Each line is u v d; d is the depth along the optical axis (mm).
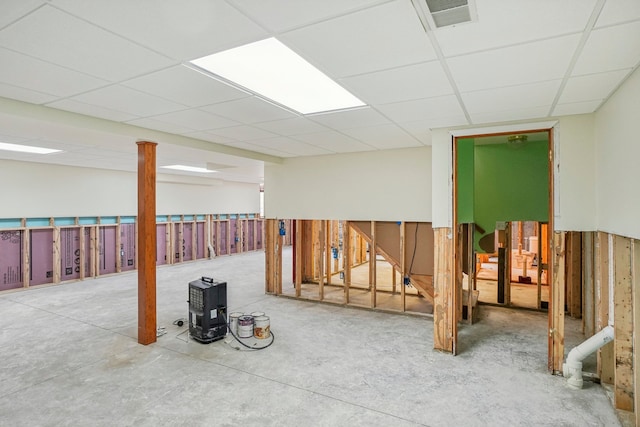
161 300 5867
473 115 3211
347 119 3387
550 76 2256
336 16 1561
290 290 6582
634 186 2102
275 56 1999
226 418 2570
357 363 3492
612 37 1731
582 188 3123
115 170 8070
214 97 2734
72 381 3100
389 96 2689
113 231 8125
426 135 4133
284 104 2922
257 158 5477
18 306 5488
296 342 4043
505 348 3883
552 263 3260
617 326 2660
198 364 3449
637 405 2344
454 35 1730
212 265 9516
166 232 9484
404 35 1736
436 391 2953
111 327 4496
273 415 2611
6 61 2064
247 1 1436
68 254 7285
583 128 3121
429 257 5219
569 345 3986
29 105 2891
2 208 6320
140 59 2041
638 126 2029
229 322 4414
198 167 7203
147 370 3314
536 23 1610
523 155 5219
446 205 3721
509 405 2738
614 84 2375
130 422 2518
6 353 3686
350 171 5430
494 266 8945
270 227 6297
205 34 1735
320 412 2650
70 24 1637
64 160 6352
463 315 4988
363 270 8656
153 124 3621
